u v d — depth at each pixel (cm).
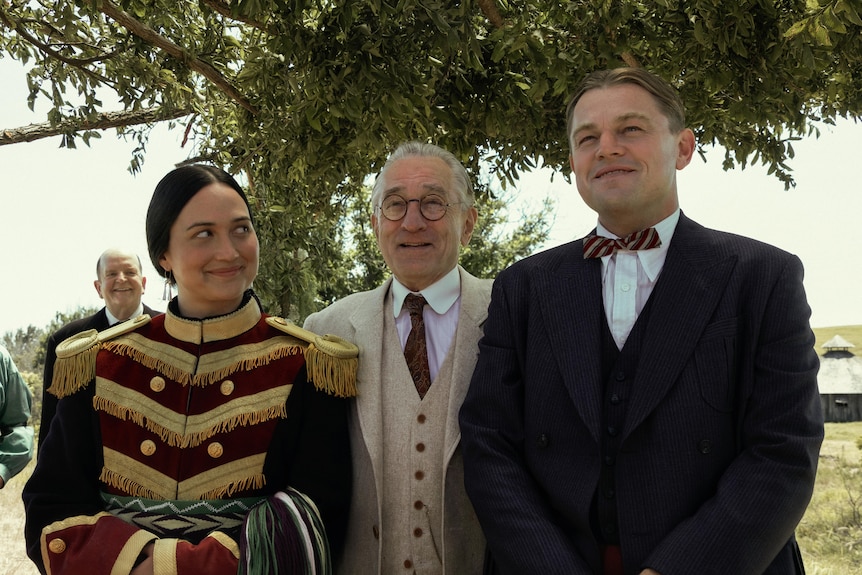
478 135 496
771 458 176
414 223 237
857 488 970
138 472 196
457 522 222
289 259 662
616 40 399
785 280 187
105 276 454
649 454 183
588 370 193
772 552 173
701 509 176
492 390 207
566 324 200
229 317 210
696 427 181
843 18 316
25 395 412
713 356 184
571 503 188
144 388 203
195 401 202
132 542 183
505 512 190
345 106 384
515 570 184
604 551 188
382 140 484
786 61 405
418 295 244
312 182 542
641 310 197
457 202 247
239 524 194
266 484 199
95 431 202
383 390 232
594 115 202
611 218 204
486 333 219
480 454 201
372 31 386
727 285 189
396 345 238
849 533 749
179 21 546
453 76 445
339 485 208
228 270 206
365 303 250
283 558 185
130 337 212
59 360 207
